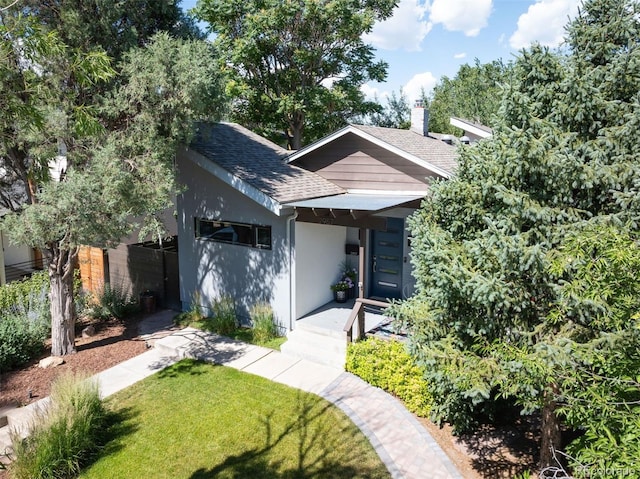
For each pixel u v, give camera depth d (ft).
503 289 18.45
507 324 20.51
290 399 29.81
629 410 14.57
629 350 15.99
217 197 43.65
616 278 15.23
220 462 23.77
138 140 33.47
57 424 24.52
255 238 41.78
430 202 25.72
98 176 30.40
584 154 20.83
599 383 16.21
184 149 41.60
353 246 47.24
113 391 31.45
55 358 36.14
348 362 33.22
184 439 25.81
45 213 28.94
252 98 89.92
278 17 81.35
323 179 47.29
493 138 23.76
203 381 32.58
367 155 44.73
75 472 23.36
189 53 33.04
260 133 98.43
